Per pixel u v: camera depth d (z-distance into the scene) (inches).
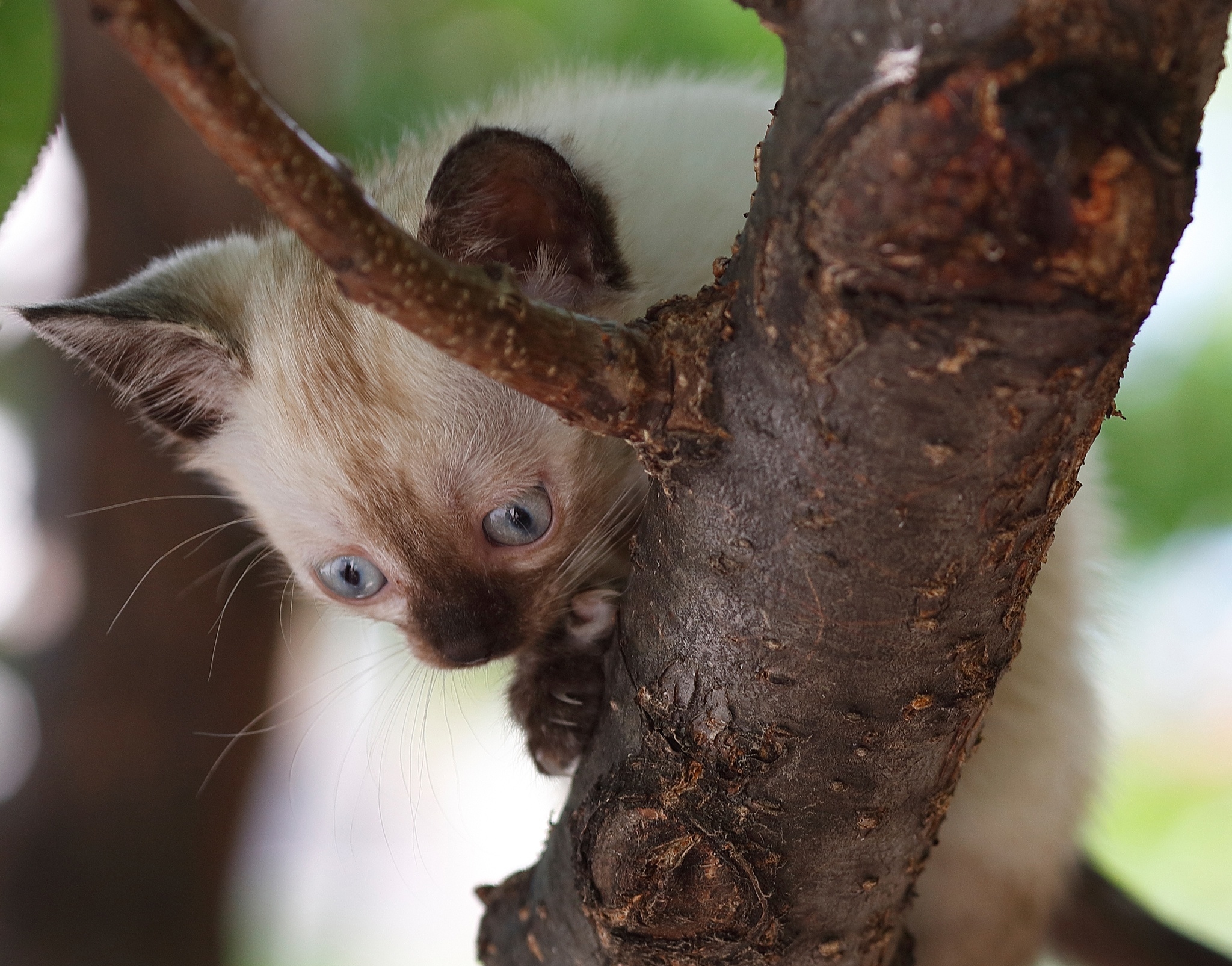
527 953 21.8
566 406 19.7
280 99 29.4
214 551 30.0
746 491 19.7
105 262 29.4
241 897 32.7
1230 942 34.5
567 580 23.8
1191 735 36.7
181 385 25.1
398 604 24.4
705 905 20.6
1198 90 17.3
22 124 21.0
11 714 31.3
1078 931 28.6
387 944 46.4
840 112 17.8
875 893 20.9
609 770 20.9
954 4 16.8
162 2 15.7
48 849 30.1
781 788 20.4
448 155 22.1
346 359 23.7
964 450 19.3
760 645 20.1
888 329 18.7
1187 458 30.1
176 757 30.2
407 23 30.2
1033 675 24.9
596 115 24.8
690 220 23.9
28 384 34.3
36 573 31.3
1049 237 17.2
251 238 25.5
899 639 19.9
